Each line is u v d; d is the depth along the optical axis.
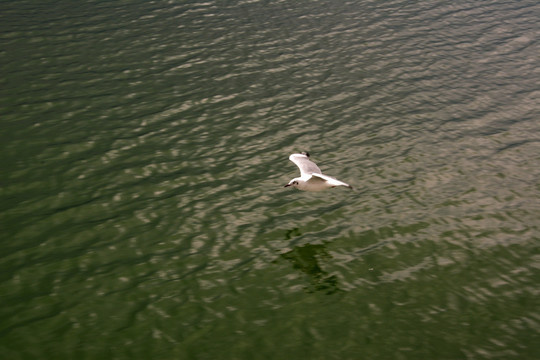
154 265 14.20
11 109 20.28
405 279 14.26
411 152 19.64
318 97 22.62
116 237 15.02
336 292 13.73
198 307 13.04
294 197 17.09
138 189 16.92
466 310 13.38
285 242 15.34
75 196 16.44
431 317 13.14
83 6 28.95
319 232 15.78
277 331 12.52
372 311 13.23
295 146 19.53
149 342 12.03
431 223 16.33
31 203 16.00
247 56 25.28
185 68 23.94
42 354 11.58
